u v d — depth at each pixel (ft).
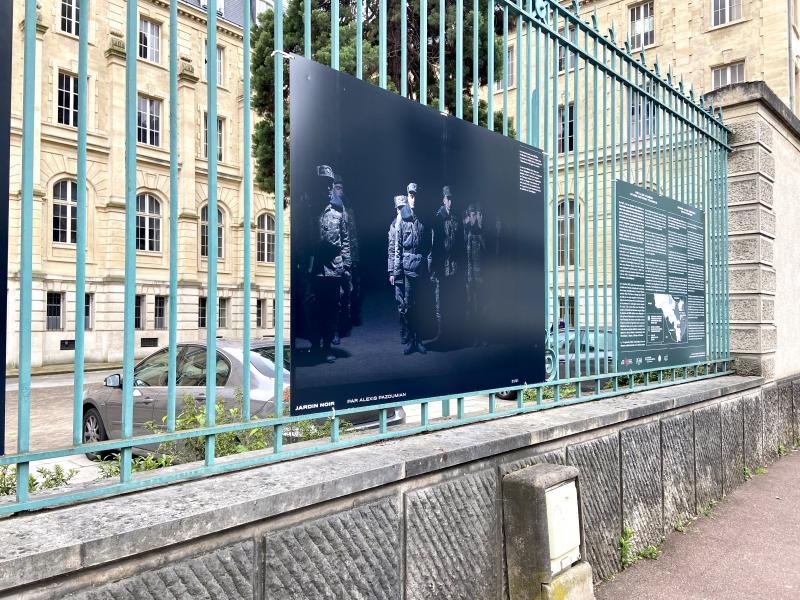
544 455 10.73
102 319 79.51
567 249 13.16
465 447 8.78
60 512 5.59
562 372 16.14
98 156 79.46
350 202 8.27
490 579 9.34
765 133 21.94
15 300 54.44
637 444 13.70
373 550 7.41
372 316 8.55
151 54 81.87
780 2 71.41
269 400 16.12
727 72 75.72
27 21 5.51
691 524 15.81
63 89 76.95
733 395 19.30
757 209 21.24
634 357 15.71
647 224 16.28
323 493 6.74
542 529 9.26
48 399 42.73
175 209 6.59
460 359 10.16
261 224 95.35
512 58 41.68
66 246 77.30
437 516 8.43
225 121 90.17
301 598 6.53
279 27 7.44
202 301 87.81
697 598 11.75
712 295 20.66
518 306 11.53
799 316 26.17
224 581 5.86
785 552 14.02
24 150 5.47
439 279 9.73
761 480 19.88
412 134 9.31
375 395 8.63
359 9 8.67
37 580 4.59
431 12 34.19
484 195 10.69
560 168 32.86
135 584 5.23
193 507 5.76
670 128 17.53
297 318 7.58
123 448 6.16
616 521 12.77
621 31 81.15
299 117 7.65
